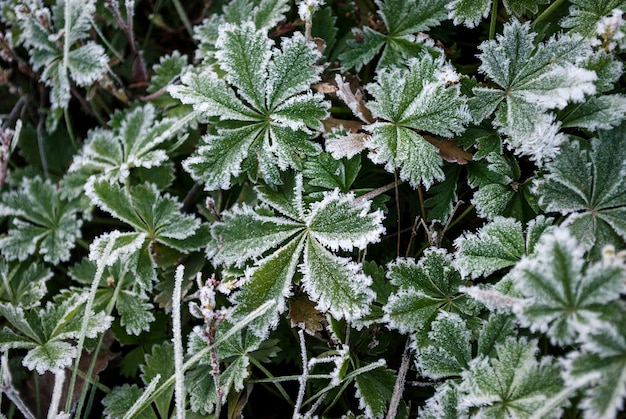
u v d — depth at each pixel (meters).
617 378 0.36
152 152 0.43
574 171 0.39
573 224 0.38
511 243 0.39
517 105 0.40
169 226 0.42
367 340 0.41
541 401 0.37
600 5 0.40
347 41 0.43
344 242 0.40
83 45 0.46
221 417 0.42
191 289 0.43
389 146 0.40
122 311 0.43
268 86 0.41
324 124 0.42
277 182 0.41
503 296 0.38
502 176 0.40
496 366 0.38
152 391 0.40
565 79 0.39
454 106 0.40
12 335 0.42
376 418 0.39
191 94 0.41
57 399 0.38
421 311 0.40
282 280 0.40
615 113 0.39
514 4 0.41
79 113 0.49
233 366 0.40
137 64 0.47
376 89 0.41
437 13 0.42
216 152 0.41
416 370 0.40
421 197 0.42
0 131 0.45
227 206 0.44
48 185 0.46
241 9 0.44
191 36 0.48
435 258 0.40
